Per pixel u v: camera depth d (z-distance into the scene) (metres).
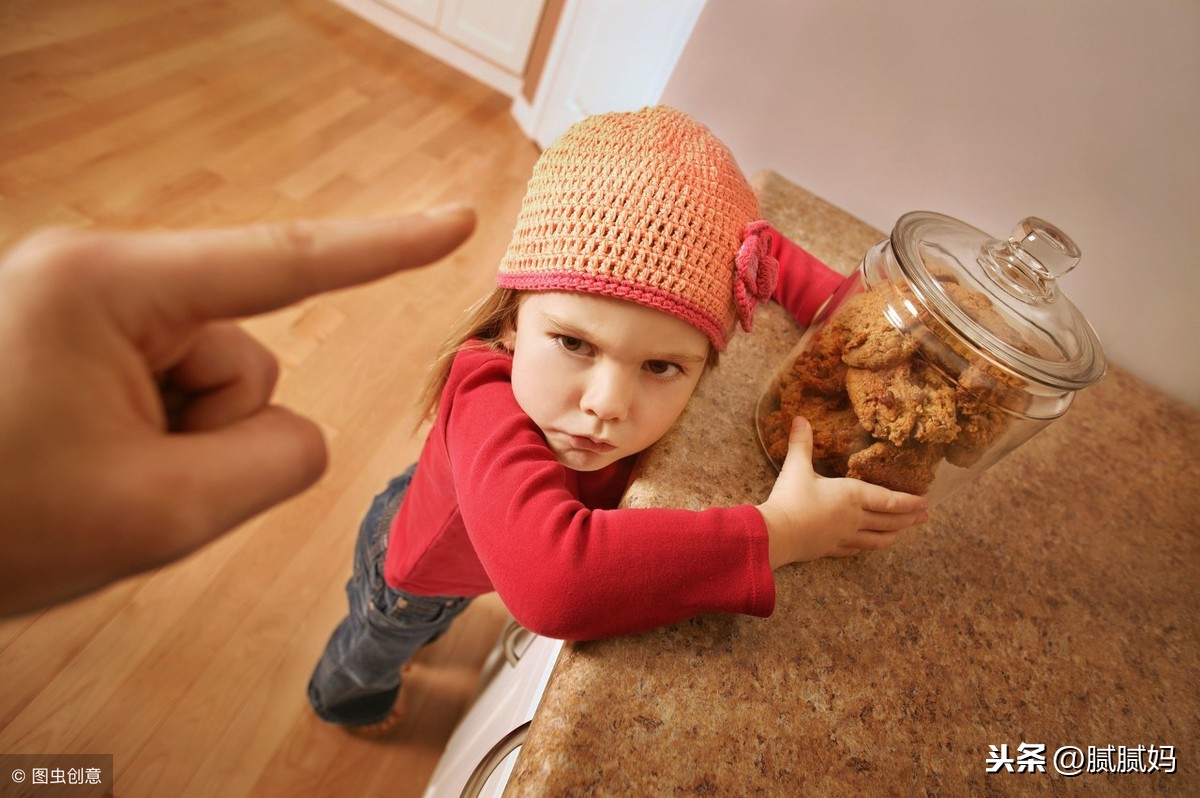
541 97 2.50
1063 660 0.64
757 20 1.13
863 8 1.04
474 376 0.67
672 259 0.54
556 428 0.59
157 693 1.16
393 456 1.54
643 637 0.53
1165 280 1.01
